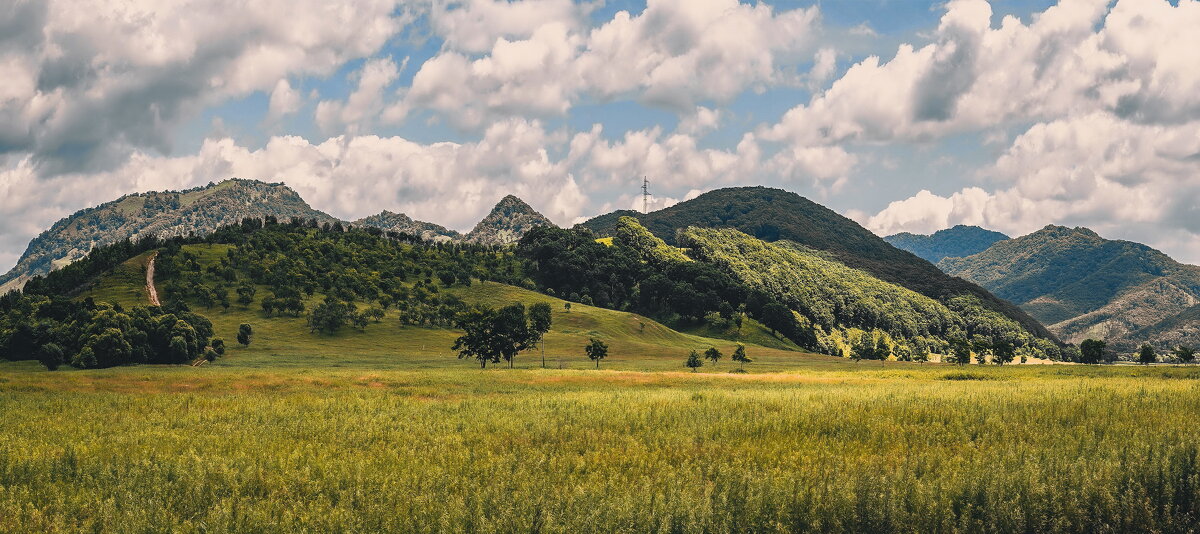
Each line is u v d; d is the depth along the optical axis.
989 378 81.88
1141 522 16.59
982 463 20.81
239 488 19.47
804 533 16.41
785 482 19.09
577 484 19.48
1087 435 24.89
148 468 21.34
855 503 17.23
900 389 47.75
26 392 48.47
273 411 35.94
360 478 19.77
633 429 29.80
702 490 18.72
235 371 83.12
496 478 19.94
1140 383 51.72
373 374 74.75
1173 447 20.94
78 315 157.62
